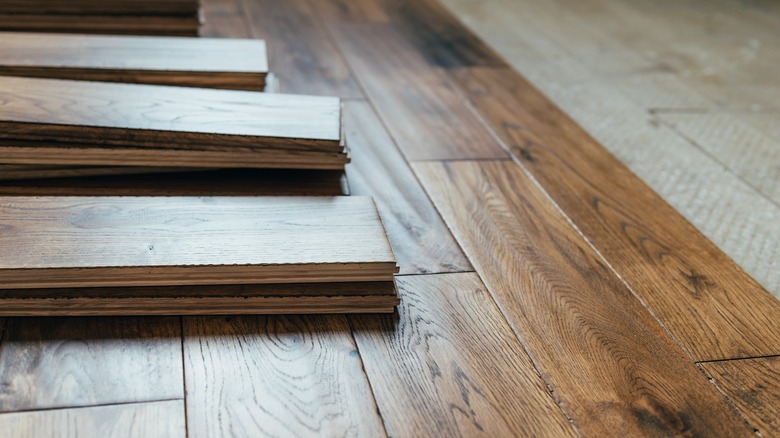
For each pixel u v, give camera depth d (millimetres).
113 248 959
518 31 2355
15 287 919
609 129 1720
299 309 989
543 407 883
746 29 2611
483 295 1073
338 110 1303
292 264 970
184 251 969
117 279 938
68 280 927
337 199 1126
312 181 1242
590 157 1560
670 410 898
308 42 2012
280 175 1248
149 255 954
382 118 1620
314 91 1712
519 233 1244
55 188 1140
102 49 1460
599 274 1155
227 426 810
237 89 1451
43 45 1439
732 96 2008
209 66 1438
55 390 833
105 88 1256
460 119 1665
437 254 1159
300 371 897
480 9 2529
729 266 1221
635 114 1822
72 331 922
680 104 1917
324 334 963
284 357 917
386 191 1324
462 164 1459
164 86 1303
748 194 1483
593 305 1078
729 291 1150
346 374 899
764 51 2398
